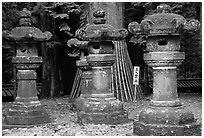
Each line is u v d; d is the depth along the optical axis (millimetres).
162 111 7793
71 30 17828
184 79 19484
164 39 7812
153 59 7863
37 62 9891
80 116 10070
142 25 7859
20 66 9836
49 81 18000
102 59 9742
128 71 14703
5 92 17266
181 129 7625
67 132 8875
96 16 9836
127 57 14984
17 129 9391
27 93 9898
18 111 9727
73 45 12477
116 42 14680
